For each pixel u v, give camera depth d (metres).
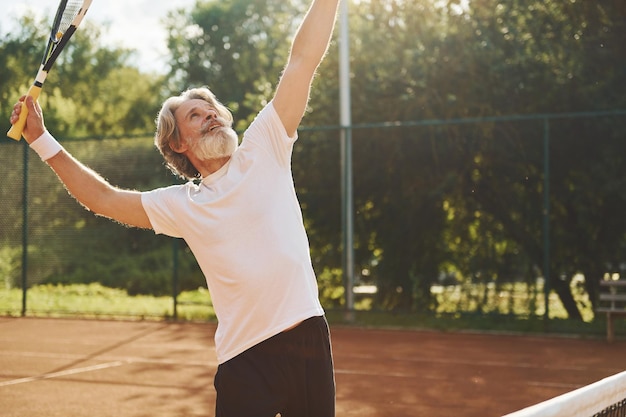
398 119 13.29
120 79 34.00
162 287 13.77
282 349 2.25
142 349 9.31
